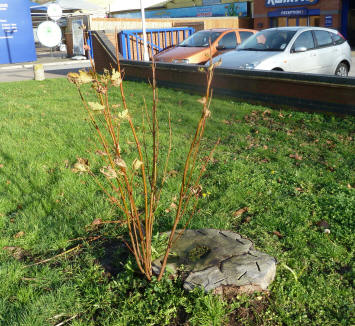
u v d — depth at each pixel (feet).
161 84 37.22
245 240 11.13
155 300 9.32
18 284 10.37
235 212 13.76
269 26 91.61
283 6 86.63
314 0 81.56
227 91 30.78
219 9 101.96
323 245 11.60
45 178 16.79
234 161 18.15
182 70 33.86
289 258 11.03
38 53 101.40
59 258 11.54
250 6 96.37
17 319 8.96
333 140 20.97
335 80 23.85
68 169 17.42
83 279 10.39
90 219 13.55
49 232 12.79
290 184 15.76
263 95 28.43
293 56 31.01
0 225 13.37
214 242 11.04
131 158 18.47
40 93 37.29
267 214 13.35
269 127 23.91
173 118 26.30
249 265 9.89
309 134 22.18
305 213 13.37
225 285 9.43
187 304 9.16
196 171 17.16
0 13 71.56
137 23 60.54
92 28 56.08
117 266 10.96
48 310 9.22
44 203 14.58
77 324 8.85
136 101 31.55
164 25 64.34
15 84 43.52
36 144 21.08
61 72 55.88
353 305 9.27
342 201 13.82
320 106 25.30
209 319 8.73
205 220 13.08
